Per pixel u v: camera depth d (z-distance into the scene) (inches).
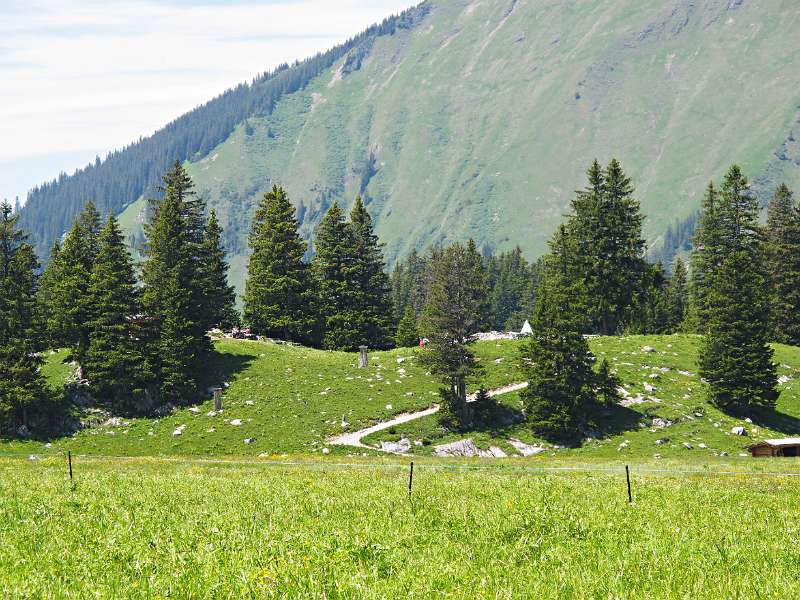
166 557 689.0
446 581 613.0
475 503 1096.2
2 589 572.7
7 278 3164.4
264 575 588.7
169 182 3939.5
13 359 3046.3
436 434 2952.8
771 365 3208.7
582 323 3127.5
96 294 3255.4
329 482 1418.6
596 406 3189.0
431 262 5526.6
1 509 1029.8
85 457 2436.0
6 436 2938.0
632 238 4052.7
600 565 688.4
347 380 3383.4
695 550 758.5
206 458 2463.1
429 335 3088.1
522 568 673.6
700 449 2866.6
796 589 616.4
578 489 1331.2
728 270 3309.5
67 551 713.6
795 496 1280.8
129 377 3161.9
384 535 805.9
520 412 3134.8
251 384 3307.1
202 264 3582.7
